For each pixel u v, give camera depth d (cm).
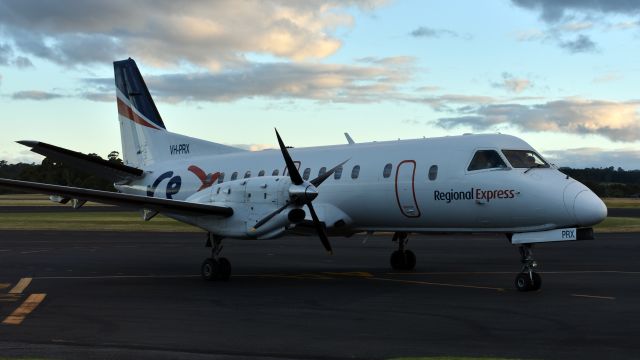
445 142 1455
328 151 1658
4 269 1647
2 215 5072
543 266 1708
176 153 2002
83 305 1073
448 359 684
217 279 1426
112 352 727
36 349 743
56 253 2119
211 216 1456
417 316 954
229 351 734
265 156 1777
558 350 730
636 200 8900
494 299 1117
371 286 1312
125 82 2117
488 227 1356
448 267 1709
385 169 1502
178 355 714
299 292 1227
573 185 1269
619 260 1869
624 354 710
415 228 1491
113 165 1912
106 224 4016
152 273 1579
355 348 746
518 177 1304
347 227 1590
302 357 705
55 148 1675
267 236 1398
